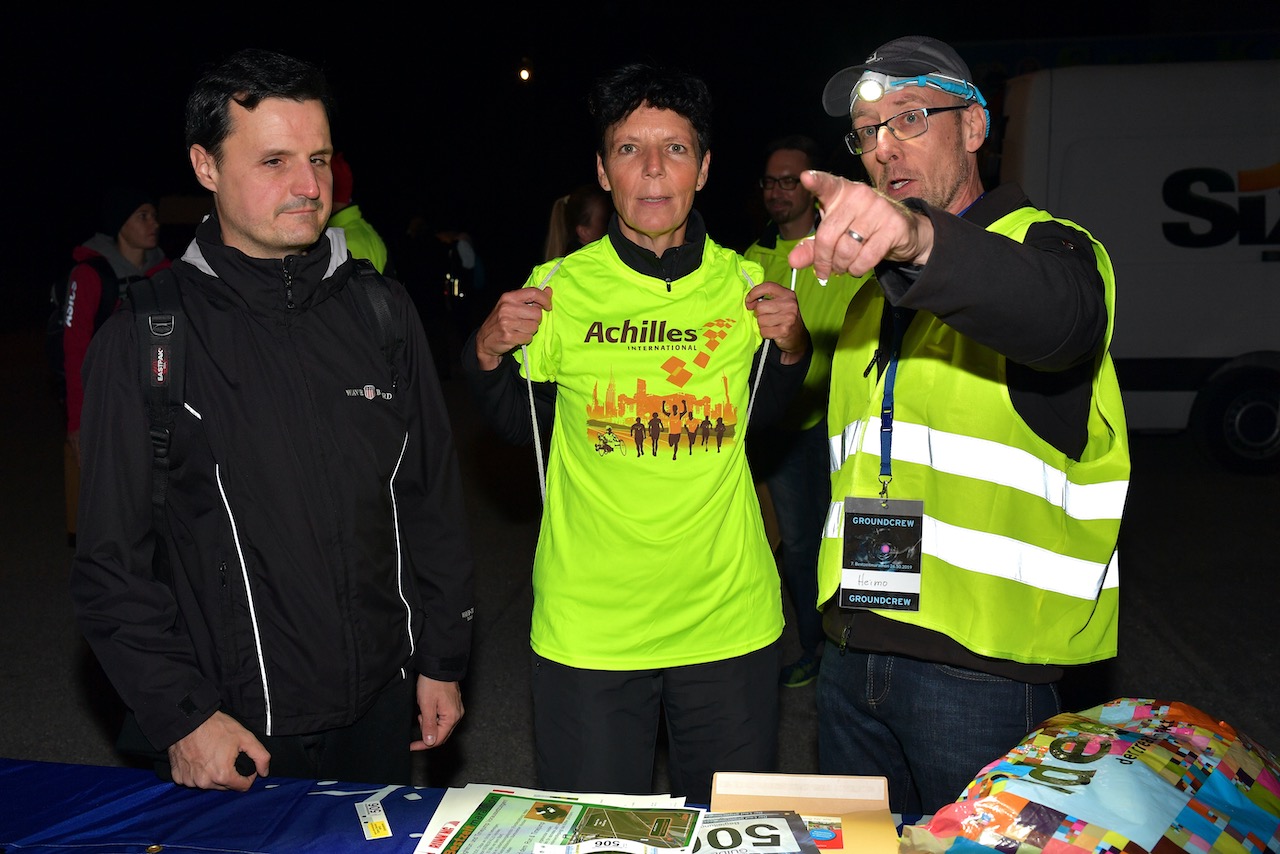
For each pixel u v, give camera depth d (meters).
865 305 2.24
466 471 8.07
